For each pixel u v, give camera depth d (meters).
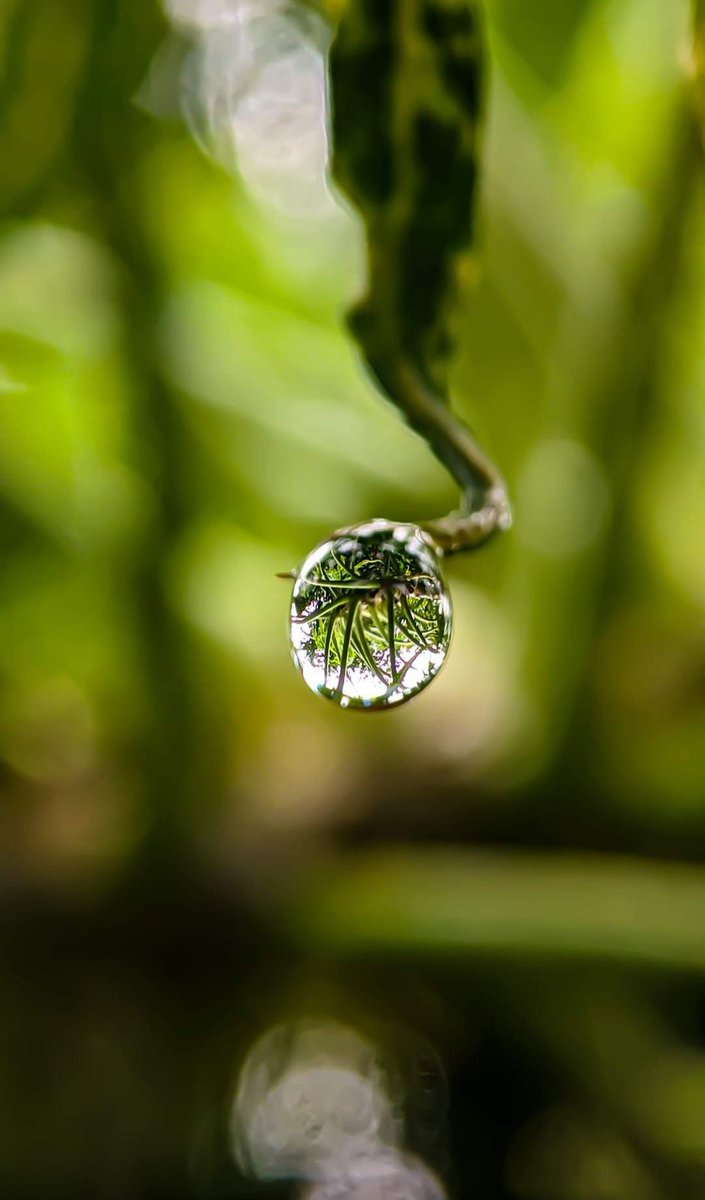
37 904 0.12
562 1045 0.11
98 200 0.12
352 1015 0.12
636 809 0.13
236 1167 0.11
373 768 0.13
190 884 0.12
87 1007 0.12
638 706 0.14
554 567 0.13
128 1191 0.11
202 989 0.12
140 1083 0.11
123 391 0.13
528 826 0.13
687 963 0.11
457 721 0.14
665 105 0.13
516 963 0.11
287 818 0.13
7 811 0.14
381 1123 0.12
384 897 0.11
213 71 0.12
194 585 0.14
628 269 0.12
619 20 0.13
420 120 0.07
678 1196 0.11
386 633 0.08
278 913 0.11
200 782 0.12
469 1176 0.11
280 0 0.12
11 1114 0.11
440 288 0.07
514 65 0.12
